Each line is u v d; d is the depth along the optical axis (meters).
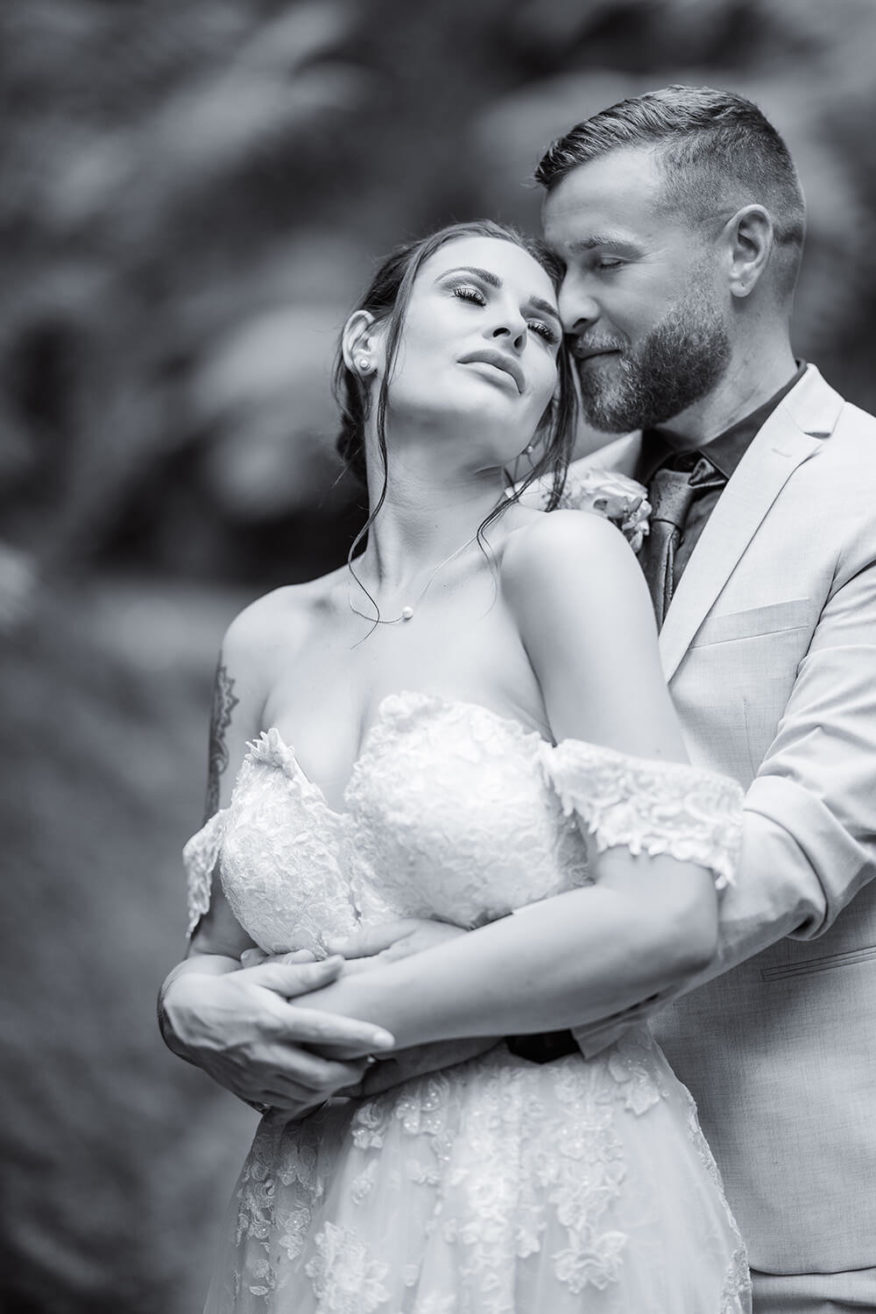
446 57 9.38
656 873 1.65
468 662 1.79
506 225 2.16
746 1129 2.01
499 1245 1.65
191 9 9.21
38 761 6.14
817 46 8.42
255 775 1.92
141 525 9.17
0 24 8.87
